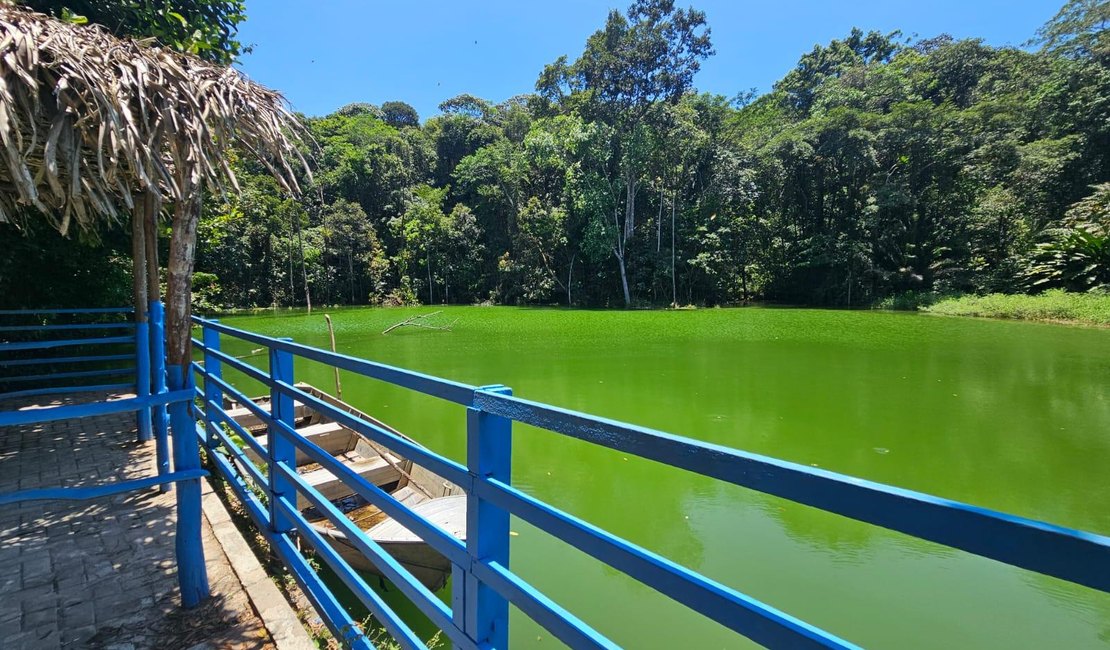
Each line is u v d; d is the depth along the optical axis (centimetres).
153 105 138
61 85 122
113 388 427
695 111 2436
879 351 1220
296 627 178
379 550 139
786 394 834
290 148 176
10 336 524
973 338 1382
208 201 784
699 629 290
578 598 314
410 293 2888
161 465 285
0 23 124
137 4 435
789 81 3194
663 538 394
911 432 647
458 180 3067
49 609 188
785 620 65
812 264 2380
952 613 314
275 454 203
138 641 173
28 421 133
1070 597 324
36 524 247
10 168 116
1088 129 1869
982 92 2491
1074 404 762
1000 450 586
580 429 89
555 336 1541
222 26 500
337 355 160
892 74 2406
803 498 65
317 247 2772
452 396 113
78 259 570
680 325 1744
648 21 2392
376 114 4562
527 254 2736
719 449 72
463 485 109
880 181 2253
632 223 2536
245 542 230
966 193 2178
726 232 2444
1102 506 459
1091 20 1952
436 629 275
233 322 1970
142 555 223
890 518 58
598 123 2448
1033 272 1881
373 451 412
